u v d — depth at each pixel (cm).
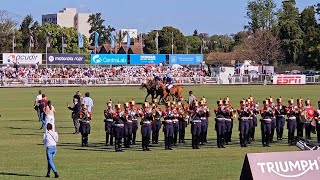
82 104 4256
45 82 12338
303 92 9962
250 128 4131
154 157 3606
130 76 13062
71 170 3155
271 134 4225
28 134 4788
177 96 7562
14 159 3525
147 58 14400
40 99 5759
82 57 13912
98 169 3186
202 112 4078
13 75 12488
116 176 2988
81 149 3950
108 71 13388
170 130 3944
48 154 2939
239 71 15212
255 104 4219
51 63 13612
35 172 3098
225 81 13238
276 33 18750
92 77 12838
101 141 4359
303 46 16050
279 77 13212
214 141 4369
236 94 9444
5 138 4531
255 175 2075
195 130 3984
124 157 3603
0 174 3044
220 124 4041
